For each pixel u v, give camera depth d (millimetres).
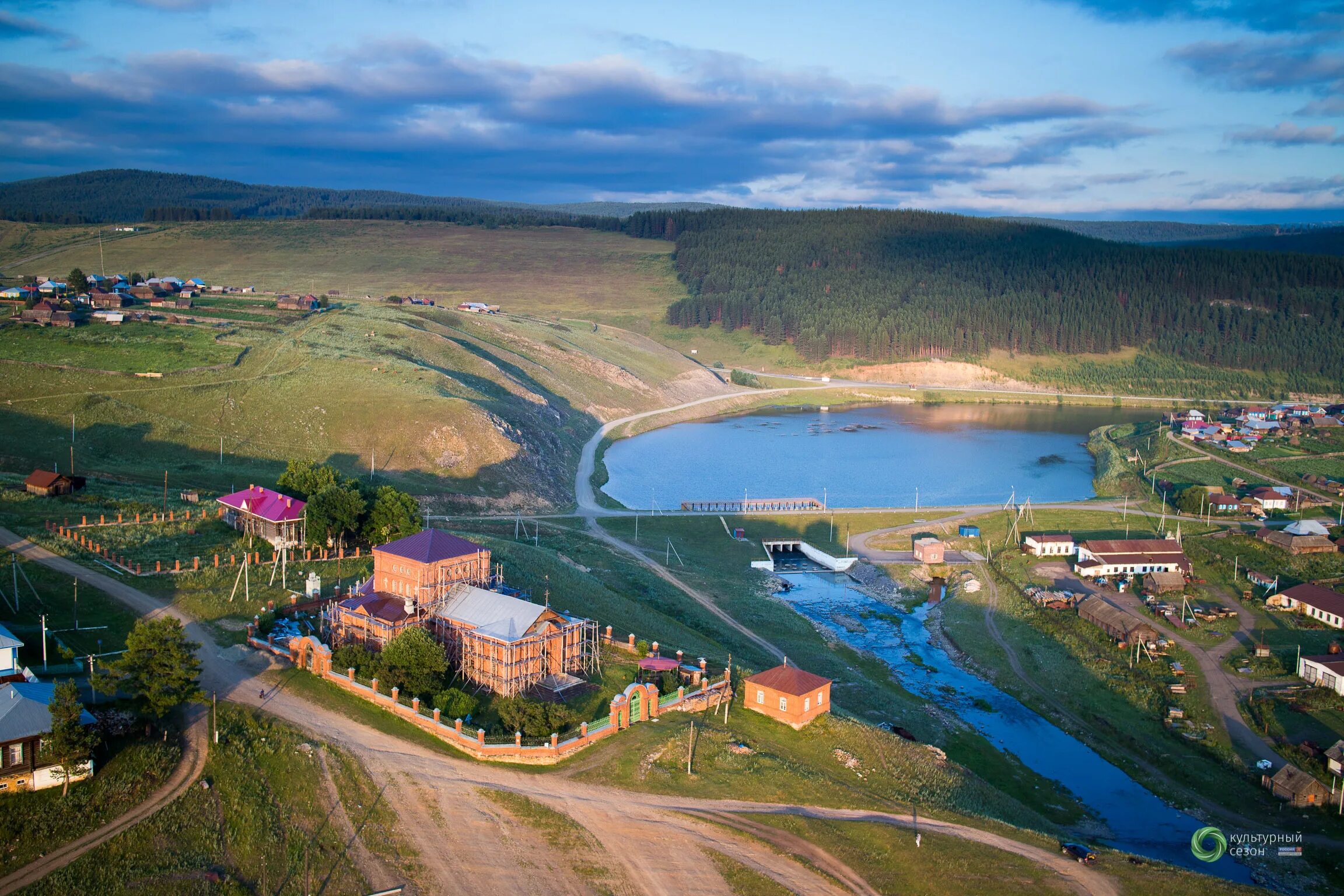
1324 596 130625
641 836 65625
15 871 56906
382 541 122500
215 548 114188
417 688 78562
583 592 120750
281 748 70500
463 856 62656
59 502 124688
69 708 63031
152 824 61594
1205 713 104000
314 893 58812
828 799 72688
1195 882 66812
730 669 94938
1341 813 86250
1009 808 80812
